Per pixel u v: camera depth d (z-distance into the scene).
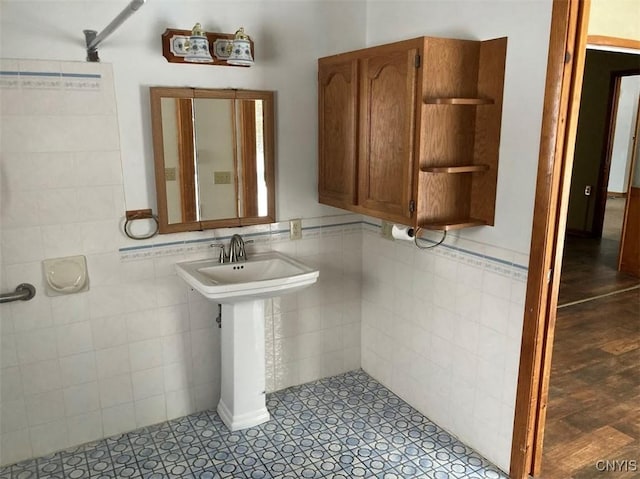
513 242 2.18
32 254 2.31
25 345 2.37
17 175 2.22
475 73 2.23
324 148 2.81
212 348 2.83
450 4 2.34
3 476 2.35
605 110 6.47
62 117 2.26
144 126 2.43
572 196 6.97
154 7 2.36
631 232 5.25
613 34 2.47
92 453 2.51
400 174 2.30
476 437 2.50
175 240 2.61
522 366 2.21
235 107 2.60
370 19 2.87
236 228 2.75
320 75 2.75
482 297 2.36
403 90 2.22
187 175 2.54
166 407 2.77
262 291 2.36
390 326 3.01
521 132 2.09
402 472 2.38
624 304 4.48
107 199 2.42
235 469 2.40
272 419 2.79
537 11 1.97
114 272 2.50
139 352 2.64
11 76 2.15
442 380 2.66
